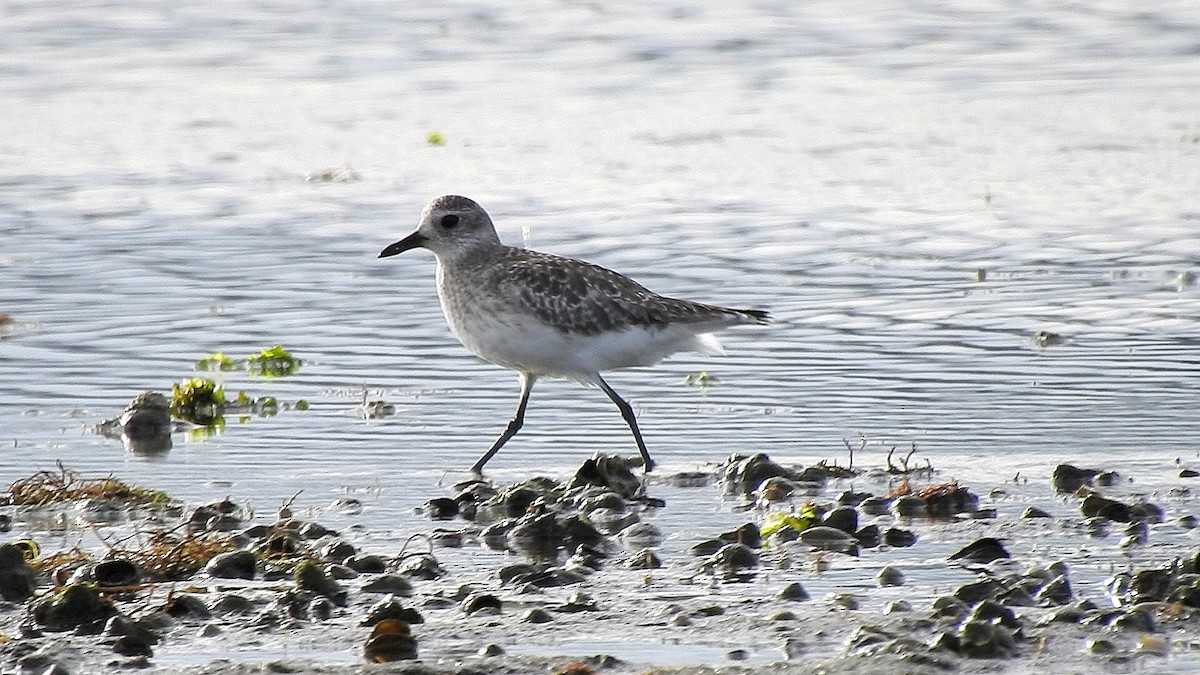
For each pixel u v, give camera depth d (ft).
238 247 66.39
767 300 59.11
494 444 44.24
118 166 78.43
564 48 103.04
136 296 60.13
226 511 38.75
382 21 109.19
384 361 53.72
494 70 97.66
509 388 51.21
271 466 43.37
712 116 87.71
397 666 28.30
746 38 105.60
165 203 72.49
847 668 27.91
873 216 69.92
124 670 28.63
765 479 41.19
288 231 68.64
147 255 65.16
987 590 32.12
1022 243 66.03
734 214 70.28
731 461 42.39
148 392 47.65
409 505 39.93
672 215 70.08
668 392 50.44
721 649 29.50
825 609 31.60
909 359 52.70
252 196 73.72
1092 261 63.52
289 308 59.00
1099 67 98.32
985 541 35.17
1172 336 54.49
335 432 46.60
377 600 32.40
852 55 101.65
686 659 28.96
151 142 82.53
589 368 45.09
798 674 27.78
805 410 47.96
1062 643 29.14
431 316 58.44
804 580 33.60
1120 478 40.68
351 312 58.75
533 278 44.68
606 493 39.65
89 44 102.06
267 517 38.81
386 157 80.07
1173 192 72.74
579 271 45.21
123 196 73.51
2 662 28.96
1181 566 32.76
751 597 32.50
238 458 44.11
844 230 67.97
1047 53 102.06
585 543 36.35
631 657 29.09
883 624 30.48
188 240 67.15
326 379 51.88
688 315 45.83
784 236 67.10
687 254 64.54
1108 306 57.88
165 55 99.86
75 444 45.47
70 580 33.27
